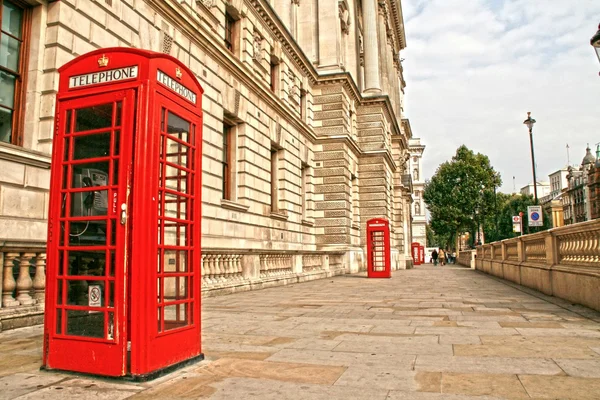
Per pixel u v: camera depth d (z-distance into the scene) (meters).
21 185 8.34
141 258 4.42
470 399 3.88
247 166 18.38
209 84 15.62
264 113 20.38
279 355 5.60
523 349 5.75
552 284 11.88
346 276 25.55
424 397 3.95
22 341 6.40
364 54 37.75
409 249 56.41
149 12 12.46
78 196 4.74
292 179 23.95
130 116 4.56
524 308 9.76
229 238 16.62
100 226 4.61
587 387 4.16
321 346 6.13
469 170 69.25
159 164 4.64
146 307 4.44
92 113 4.79
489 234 85.38
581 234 9.84
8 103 8.93
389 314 9.25
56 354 4.69
